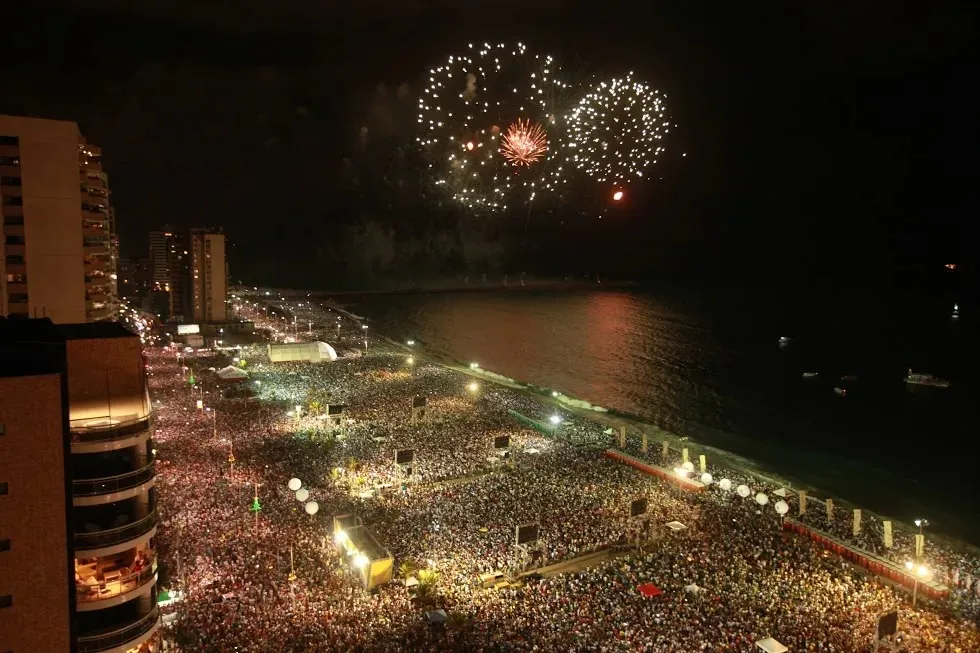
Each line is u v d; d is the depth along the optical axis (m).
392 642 41.38
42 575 29.58
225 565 50.81
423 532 59.16
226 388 115.62
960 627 47.88
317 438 87.25
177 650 39.84
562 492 71.00
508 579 52.44
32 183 79.19
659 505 68.56
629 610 46.69
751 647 42.12
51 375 29.38
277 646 40.38
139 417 36.78
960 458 107.81
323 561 52.94
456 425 98.06
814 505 74.19
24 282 79.56
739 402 145.75
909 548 62.31
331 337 195.50
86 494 35.03
